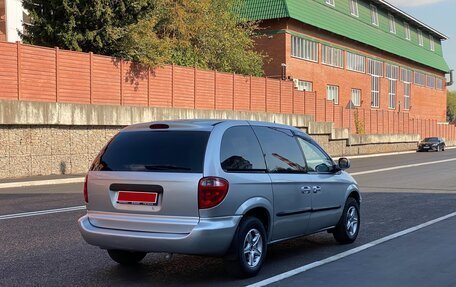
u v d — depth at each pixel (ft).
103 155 21.52
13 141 67.36
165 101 92.53
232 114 106.11
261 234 21.49
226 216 19.70
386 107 206.69
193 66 109.60
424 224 34.27
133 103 86.33
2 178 65.41
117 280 21.01
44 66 72.79
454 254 25.55
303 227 24.22
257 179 21.17
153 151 20.51
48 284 20.42
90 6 78.95
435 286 20.13
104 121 78.74
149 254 25.66
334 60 167.32
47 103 70.64
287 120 123.03
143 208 19.86
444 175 75.36
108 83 82.02
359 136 154.51
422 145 177.47
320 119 140.87
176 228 19.25
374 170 86.22
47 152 71.41
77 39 80.38
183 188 19.29
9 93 68.64
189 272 22.21
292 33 143.84
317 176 25.30
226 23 124.26
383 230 32.22
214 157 19.81
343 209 27.45
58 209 40.09
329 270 22.52
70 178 66.18
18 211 39.22
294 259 24.61
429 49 257.55
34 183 61.46
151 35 88.58
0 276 21.52
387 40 206.18
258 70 131.03
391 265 23.39
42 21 79.46
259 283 20.38
